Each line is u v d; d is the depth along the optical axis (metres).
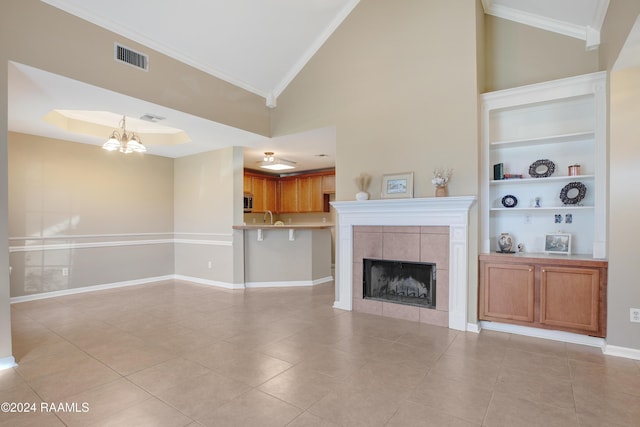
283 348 3.06
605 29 3.02
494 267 3.48
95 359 2.84
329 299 4.93
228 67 4.32
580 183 3.44
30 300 4.83
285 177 8.74
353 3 4.23
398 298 4.14
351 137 4.31
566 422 1.94
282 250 5.90
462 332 3.49
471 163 3.51
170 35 3.62
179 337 3.35
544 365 2.69
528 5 3.47
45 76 2.94
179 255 6.55
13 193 4.70
